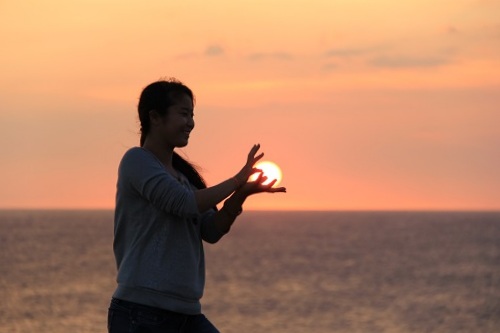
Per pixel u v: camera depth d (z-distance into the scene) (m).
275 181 8.44
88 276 114.06
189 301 8.15
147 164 8.03
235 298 92.06
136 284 8.01
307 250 186.00
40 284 103.12
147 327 7.99
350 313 80.25
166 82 8.28
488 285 107.75
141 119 8.33
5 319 73.31
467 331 70.75
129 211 8.12
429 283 111.12
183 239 8.16
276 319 75.81
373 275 123.19
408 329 71.06
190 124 8.32
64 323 71.00
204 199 7.96
